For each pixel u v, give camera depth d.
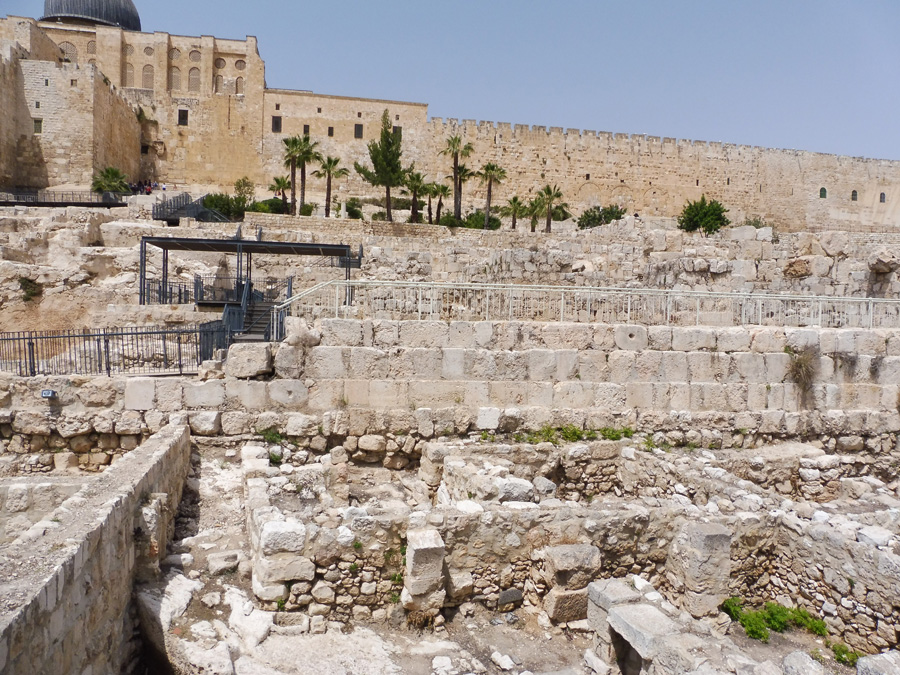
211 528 9.61
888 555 7.65
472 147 65.69
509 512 8.48
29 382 11.85
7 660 4.32
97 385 12.07
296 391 12.87
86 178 53.47
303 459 12.65
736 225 63.12
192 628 7.07
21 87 52.56
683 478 11.45
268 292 23.78
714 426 14.30
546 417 13.69
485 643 7.73
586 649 7.71
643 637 6.57
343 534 7.89
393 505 9.68
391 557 8.11
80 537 5.94
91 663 6.00
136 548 7.69
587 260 26.41
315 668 6.77
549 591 8.12
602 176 73.50
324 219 41.00
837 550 8.21
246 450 11.91
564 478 13.14
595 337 14.26
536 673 7.19
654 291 15.30
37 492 8.85
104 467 12.05
